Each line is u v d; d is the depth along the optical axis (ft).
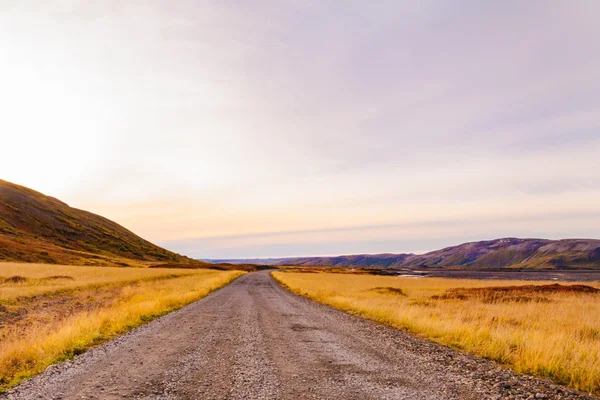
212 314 51.39
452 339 33.96
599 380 21.03
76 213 499.10
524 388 20.20
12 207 401.49
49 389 19.19
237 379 21.12
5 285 86.43
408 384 20.47
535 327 39.04
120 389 19.19
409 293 98.53
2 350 27.02
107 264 287.28
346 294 85.76
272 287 119.03
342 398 18.03
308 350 28.99
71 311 58.59
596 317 46.73
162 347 29.76
